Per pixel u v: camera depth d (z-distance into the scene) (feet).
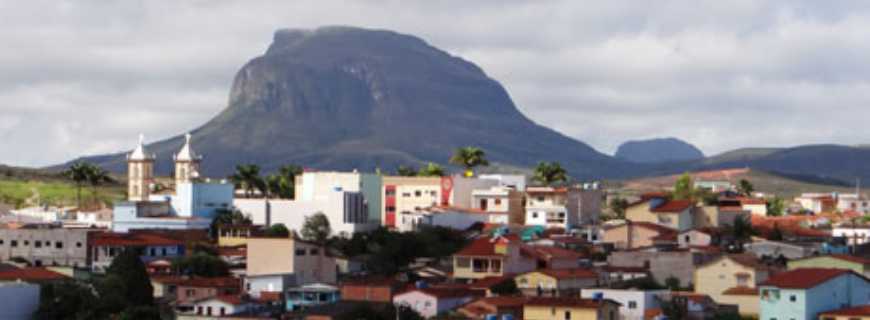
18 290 650.02
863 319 625.41
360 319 638.53
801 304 638.12
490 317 609.01
